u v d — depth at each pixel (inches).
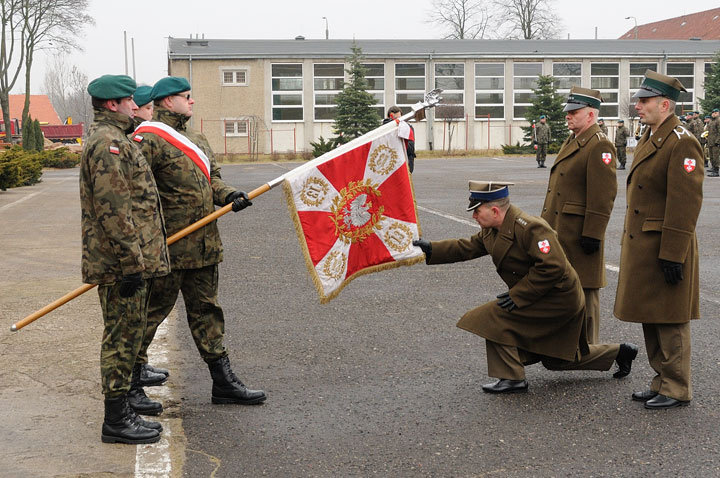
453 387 205.3
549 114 1721.2
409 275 354.6
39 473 156.4
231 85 1793.8
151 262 169.6
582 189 221.0
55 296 321.1
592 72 1907.0
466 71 1876.2
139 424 173.6
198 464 160.9
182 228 187.5
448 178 973.2
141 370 193.0
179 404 196.4
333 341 249.1
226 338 253.8
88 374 218.8
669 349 189.8
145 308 173.0
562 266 188.2
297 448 168.4
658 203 191.9
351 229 198.8
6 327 269.9
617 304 199.0
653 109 191.5
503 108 1898.4
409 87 1868.8
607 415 184.7
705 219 523.8
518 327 196.1
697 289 193.6
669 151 188.4
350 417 185.5
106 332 170.7
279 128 1819.6
